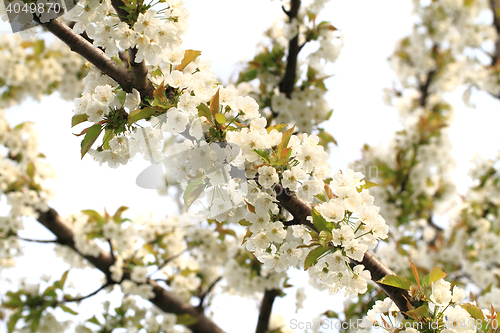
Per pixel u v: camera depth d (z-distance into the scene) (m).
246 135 1.86
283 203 1.96
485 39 6.28
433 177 5.61
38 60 4.60
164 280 4.57
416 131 5.46
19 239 3.85
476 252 5.18
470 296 3.03
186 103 1.79
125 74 1.93
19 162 3.94
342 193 1.87
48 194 3.84
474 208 5.29
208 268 4.97
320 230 1.86
